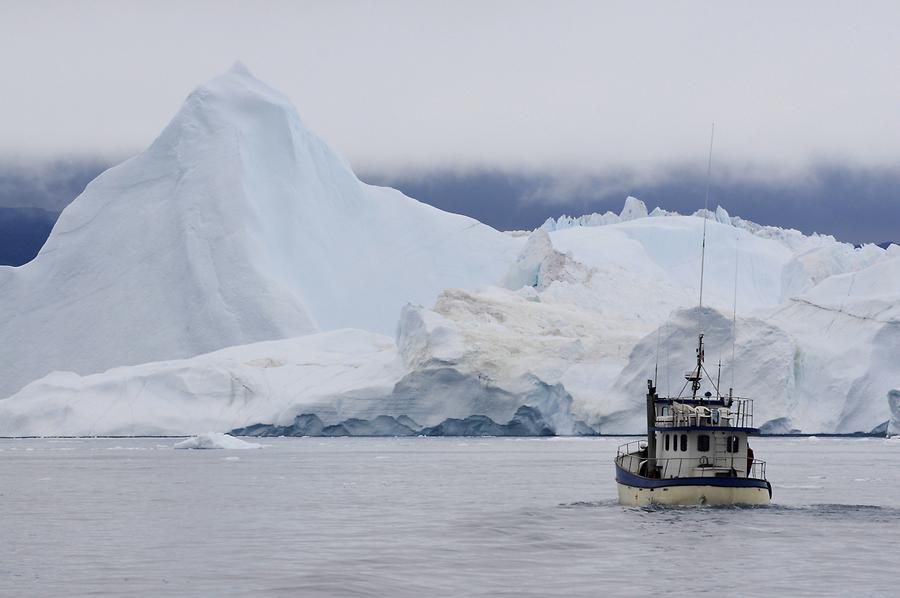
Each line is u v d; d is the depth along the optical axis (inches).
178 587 3865.7
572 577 3956.7
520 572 4057.6
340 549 4662.9
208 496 7214.6
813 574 3991.1
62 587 3900.1
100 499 7106.3
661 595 3661.4
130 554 4633.4
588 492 7101.4
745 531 4943.4
